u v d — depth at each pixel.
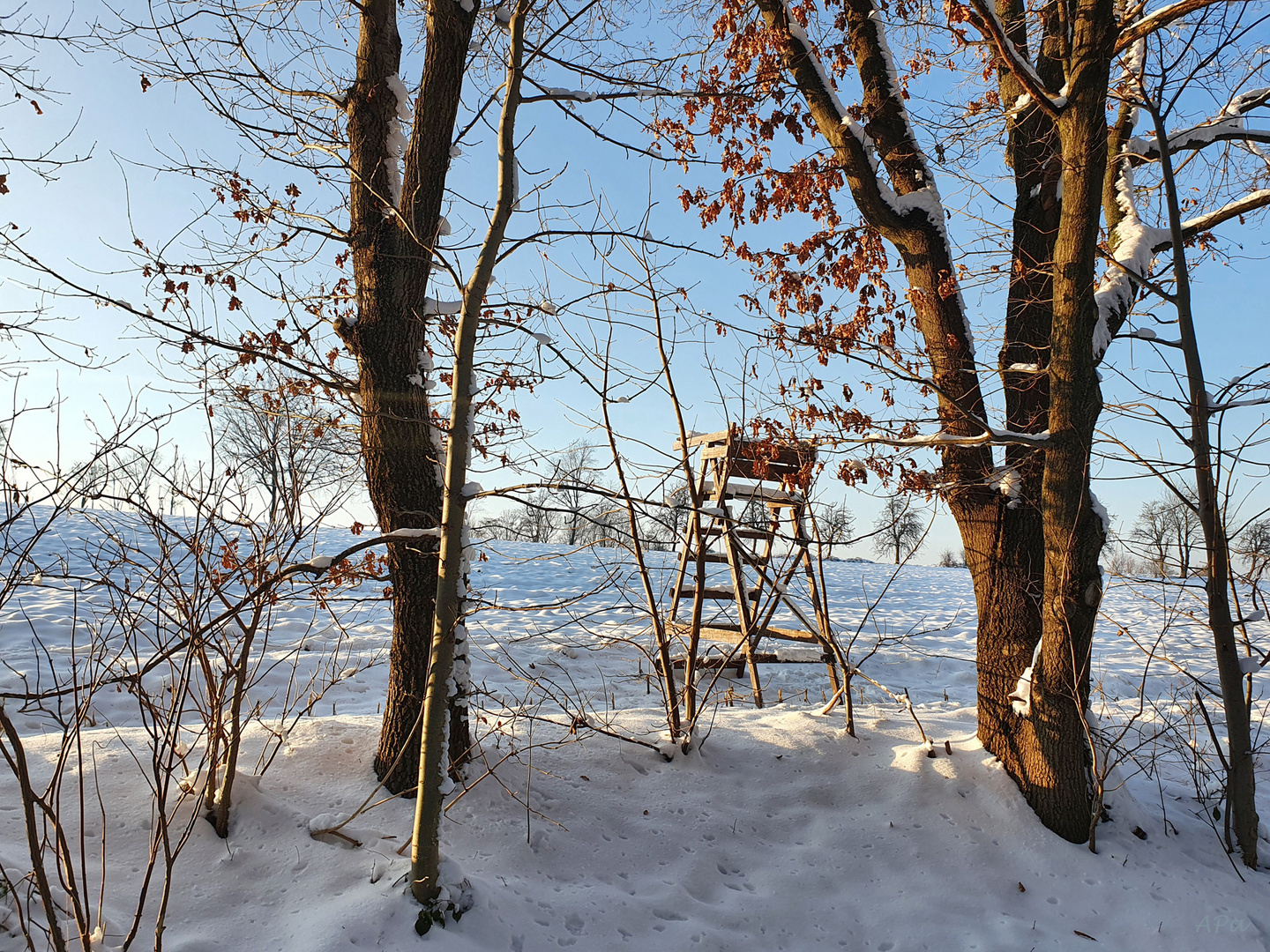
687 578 12.59
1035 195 4.87
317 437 3.87
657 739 4.58
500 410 4.78
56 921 2.38
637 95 4.00
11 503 2.92
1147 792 4.83
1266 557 4.24
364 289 3.94
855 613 14.46
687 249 3.73
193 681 6.40
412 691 3.84
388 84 4.07
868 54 5.00
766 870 3.75
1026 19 5.02
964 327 4.75
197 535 3.17
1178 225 4.30
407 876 3.12
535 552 19.72
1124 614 15.41
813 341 4.43
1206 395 4.22
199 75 3.98
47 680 6.29
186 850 3.30
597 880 3.55
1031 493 4.52
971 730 5.03
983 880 3.77
